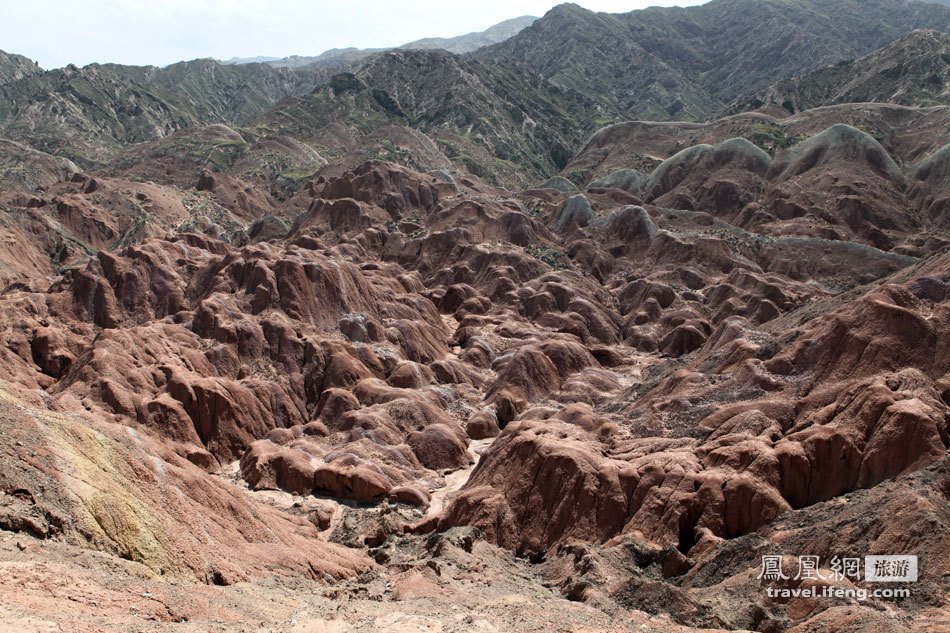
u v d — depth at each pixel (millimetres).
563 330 109938
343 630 28594
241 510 44188
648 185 173500
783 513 47250
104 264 106938
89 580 26891
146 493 36969
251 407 78812
